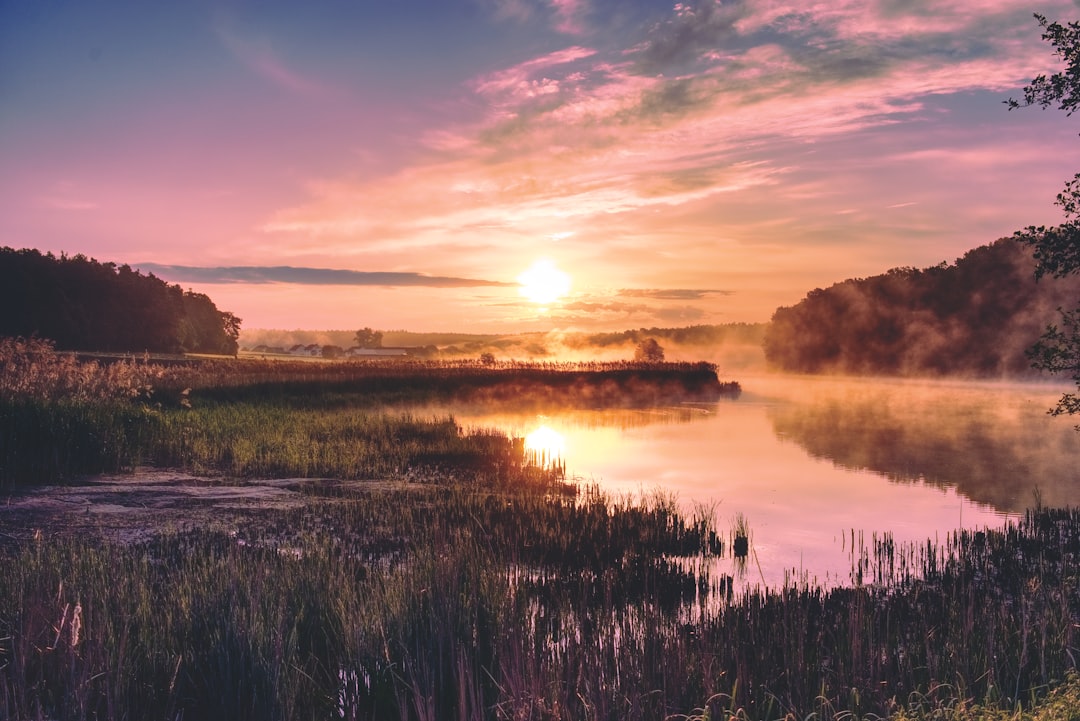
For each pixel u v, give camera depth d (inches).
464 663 249.9
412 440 901.2
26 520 492.7
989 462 903.1
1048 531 544.1
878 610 361.4
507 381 1809.8
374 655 275.7
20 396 775.1
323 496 610.5
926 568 458.6
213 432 848.3
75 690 220.5
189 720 235.8
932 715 223.9
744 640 305.6
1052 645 283.6
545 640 293.6
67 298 3956.7
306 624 301.6
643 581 420.2
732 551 501.4
